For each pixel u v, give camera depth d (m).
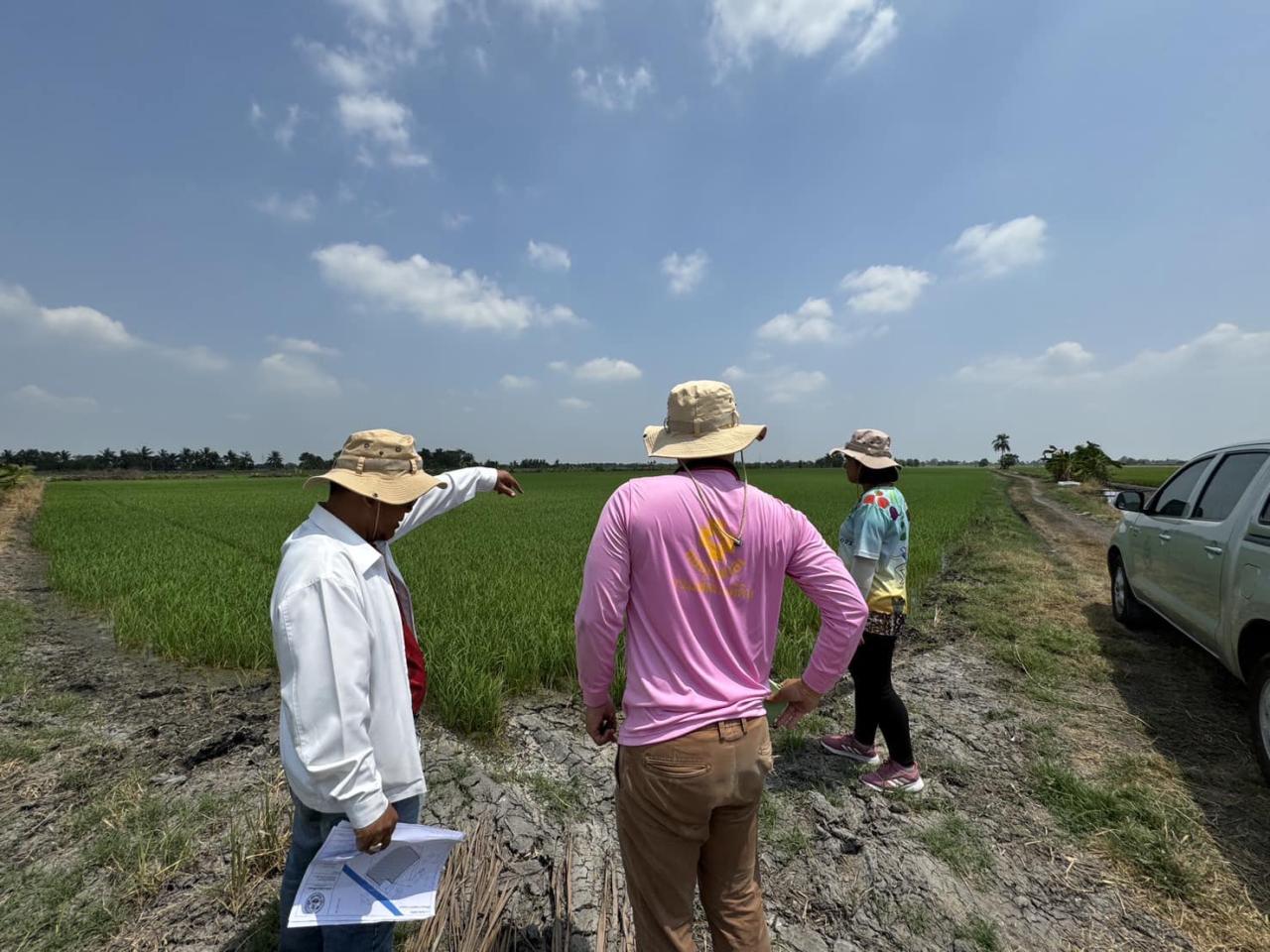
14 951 2.24
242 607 6.40
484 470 2.66
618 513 1.64
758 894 1.75
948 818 3.12
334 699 1.50
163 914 2.43
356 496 1.81
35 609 7.45
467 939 2.21
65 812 3.12
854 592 1.72
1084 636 6.11
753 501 1.71
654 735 1.57
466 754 3.77
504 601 6.78
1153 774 3.53
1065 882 2.69
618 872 2.71
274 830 2.78
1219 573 4.28
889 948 2.35
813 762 3.69
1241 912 2.50
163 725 4.18
